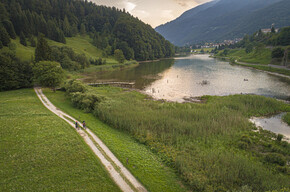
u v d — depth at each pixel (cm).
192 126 3922
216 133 3750
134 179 2438
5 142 3094
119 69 14550
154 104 5606
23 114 4425
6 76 7225
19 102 5481
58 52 12062
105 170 2580
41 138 3306
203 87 8169
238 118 4344
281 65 11562
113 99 6003
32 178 2319
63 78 7794
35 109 4950
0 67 7125
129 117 4347
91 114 4981
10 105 5078
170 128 3888
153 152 3158
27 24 15625
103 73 12650
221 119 4325
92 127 4019
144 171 2598
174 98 6725
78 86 6400
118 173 2541
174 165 2753
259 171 2519
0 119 4016
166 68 14488
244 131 3909
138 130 3822
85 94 5591
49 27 16850
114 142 3384
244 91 7312
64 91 7544
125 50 19838
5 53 8581
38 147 3003
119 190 2228
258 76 10088
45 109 5119
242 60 15575
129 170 2611
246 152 3162
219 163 2725
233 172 2481
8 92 6988
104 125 4256
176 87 8331
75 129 3862
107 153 3020
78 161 2716
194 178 2391
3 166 2509
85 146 3150
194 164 2695
